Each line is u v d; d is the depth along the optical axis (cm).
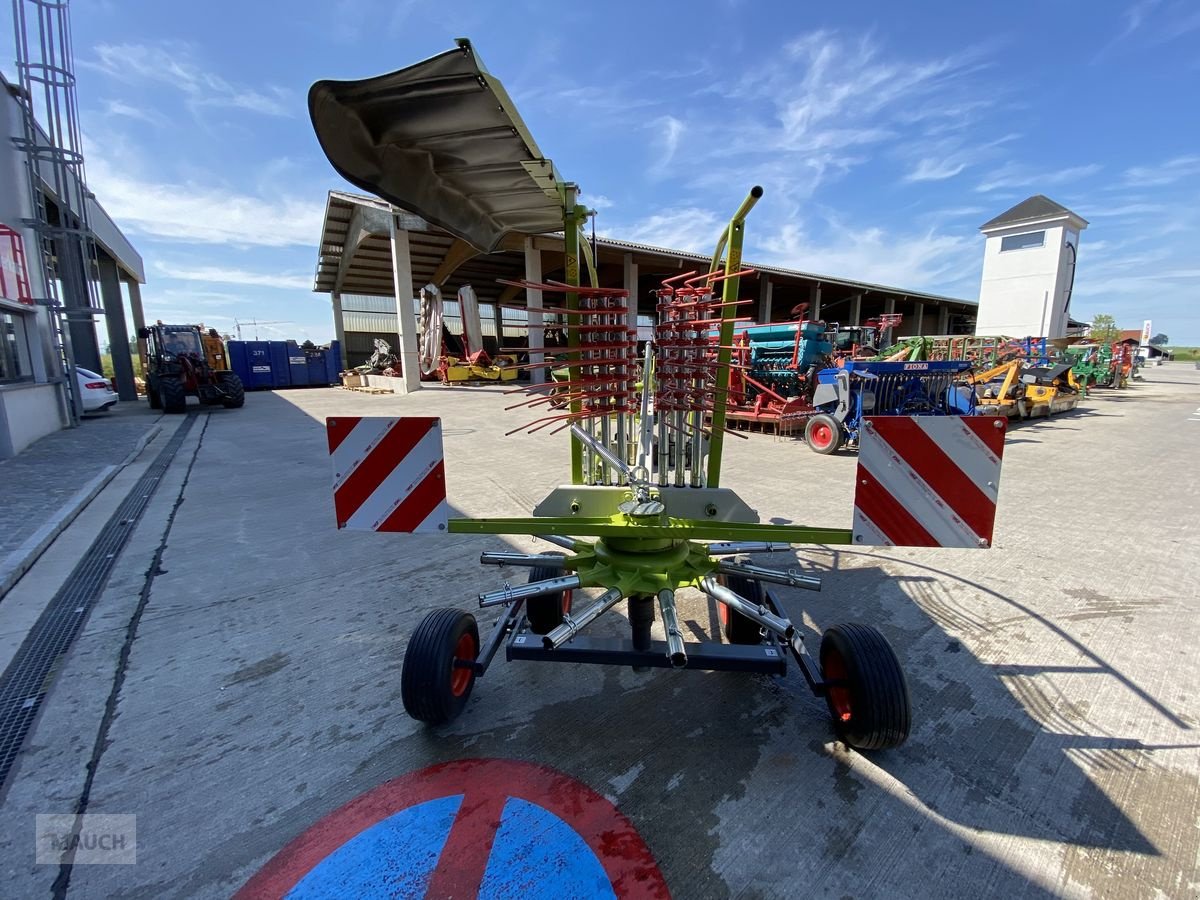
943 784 207
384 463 216
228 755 225
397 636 315
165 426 1127
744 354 414
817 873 174
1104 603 345
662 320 256
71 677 276
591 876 173
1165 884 168
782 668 224
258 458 805
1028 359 1305
